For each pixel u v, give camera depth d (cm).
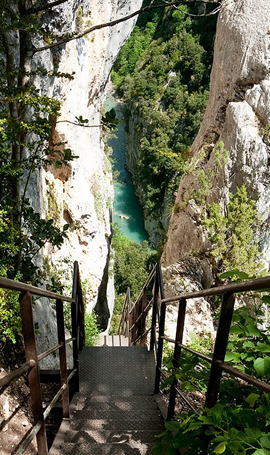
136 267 2911
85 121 297
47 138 319
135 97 4084
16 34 389
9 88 302
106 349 494
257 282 124
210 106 1591
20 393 294
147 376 440
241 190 1370
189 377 207
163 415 306
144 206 3634
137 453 248
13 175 308
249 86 1388
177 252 1598
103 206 1414
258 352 177
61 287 525
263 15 1335
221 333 155
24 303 173
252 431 129
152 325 470
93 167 1339
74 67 930
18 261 349
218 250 1386
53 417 305
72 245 1040
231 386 187
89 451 246
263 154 1331
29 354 182
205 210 1459
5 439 242
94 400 367
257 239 1385
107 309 1625
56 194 911
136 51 5191
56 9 637
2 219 309
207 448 159
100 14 1150
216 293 165
